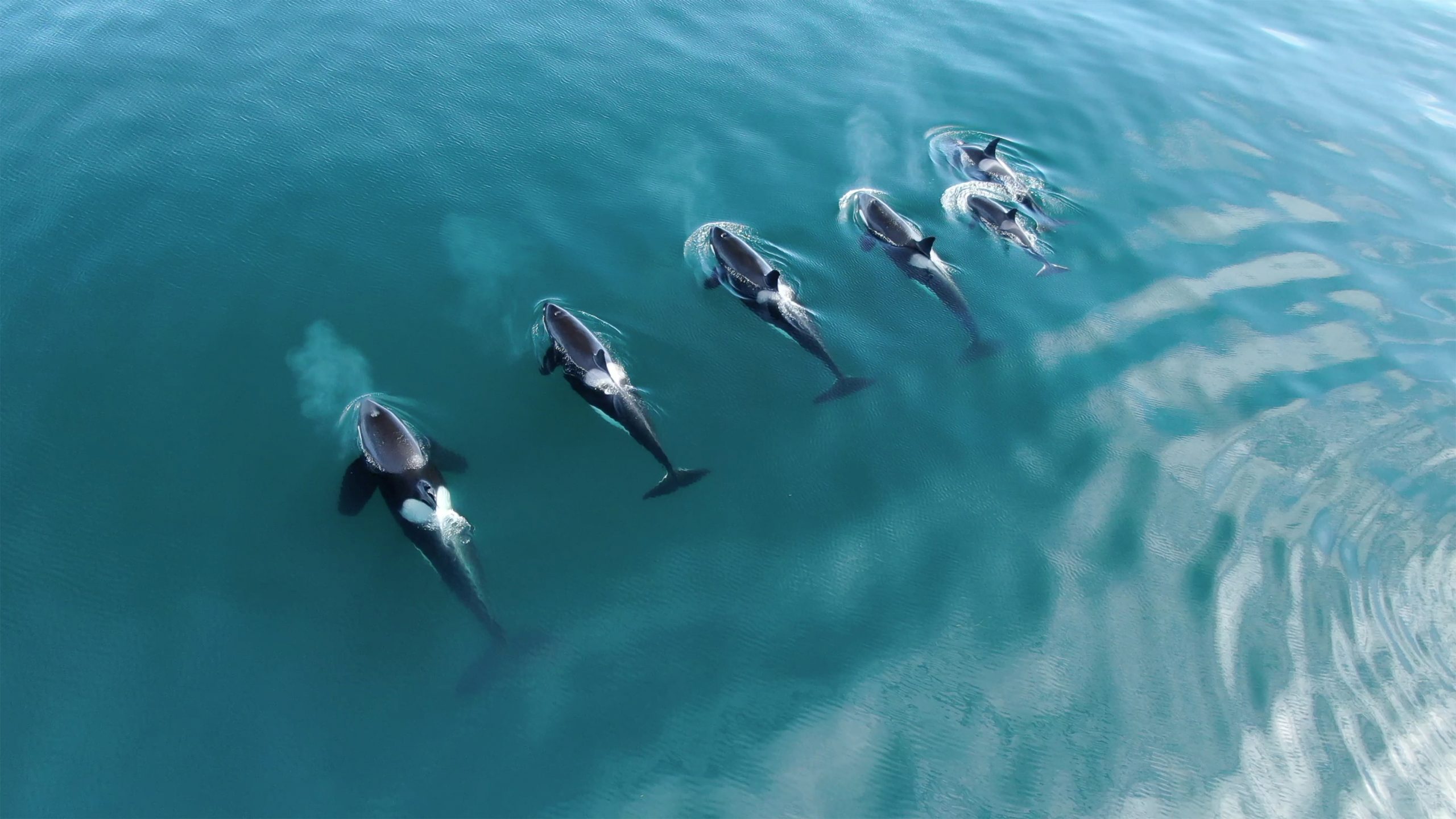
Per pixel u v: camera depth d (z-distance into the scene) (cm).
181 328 2214
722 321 2420
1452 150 3528
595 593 1828
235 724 1595
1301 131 3578
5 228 2420
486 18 3650
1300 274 2834
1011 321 2564
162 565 1775
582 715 1664
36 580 1725
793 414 2212
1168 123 3544
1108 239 2927
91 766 1523
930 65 3731
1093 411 2316
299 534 1844
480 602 1770
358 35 3444
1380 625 1870
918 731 1689
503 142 2973
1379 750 1686
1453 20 4659
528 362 2234
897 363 2384
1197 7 4569
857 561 1942
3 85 2959
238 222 2531
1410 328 2647
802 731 1677
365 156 2836
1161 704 1747
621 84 3350
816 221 2833
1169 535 2034
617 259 2578
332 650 1700
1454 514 2091
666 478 2006
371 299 2352
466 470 1984
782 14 3959
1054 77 3756
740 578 1886
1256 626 1866
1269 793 1630
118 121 2859
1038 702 1742
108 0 3525
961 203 2992
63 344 2144
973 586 1922
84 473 1900
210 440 1984
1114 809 1605
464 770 1583
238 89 3075
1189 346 2534
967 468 2150
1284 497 2119
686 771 1611
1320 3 4759
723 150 3083
